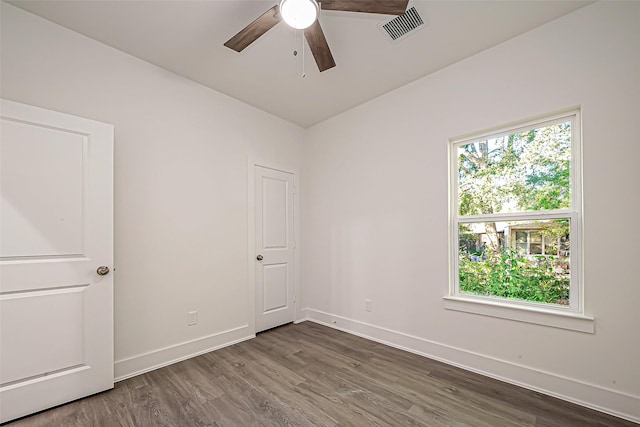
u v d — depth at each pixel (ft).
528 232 7.10
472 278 7.97
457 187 8.31
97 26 6.57
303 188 12.53
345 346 9.23
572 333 6.15
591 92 6.05
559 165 6.68
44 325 5.84
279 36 6.91
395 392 6.55
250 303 10.07
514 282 7.27
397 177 9.36
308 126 12.55
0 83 5.81
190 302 8.55
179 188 8.47
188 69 8.32
